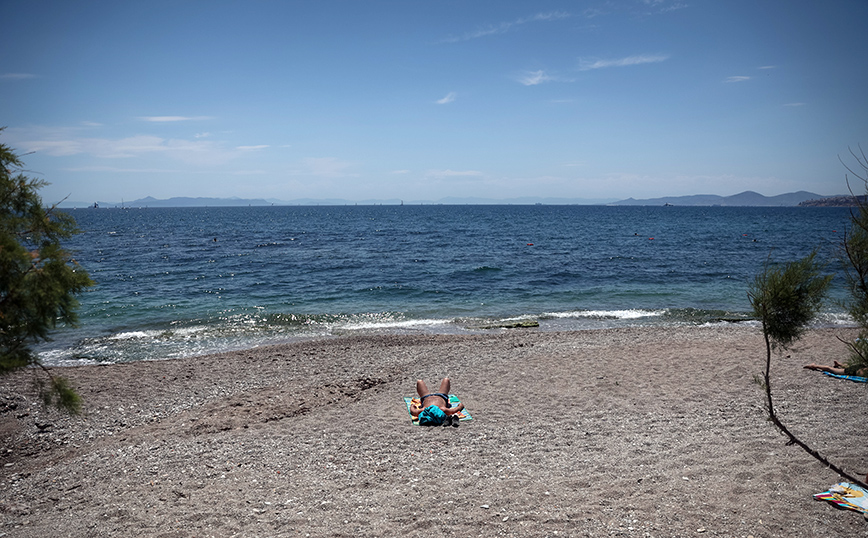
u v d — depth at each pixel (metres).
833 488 4.98
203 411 9.02
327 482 5.93
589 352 12.35
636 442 6.80
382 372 11.40
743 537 4.34
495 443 7.05
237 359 12.91
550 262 34.25
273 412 8.84
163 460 6.81
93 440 7.99
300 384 10.76
